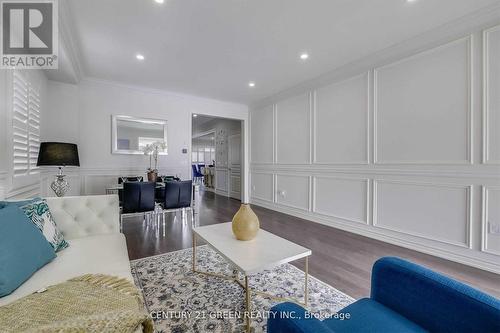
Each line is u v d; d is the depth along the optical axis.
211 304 1.67
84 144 3.94
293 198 4.46
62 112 3.68
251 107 5.67
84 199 1.91
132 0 2.02
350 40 2.70
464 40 2.30
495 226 2.15
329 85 3.72
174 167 4.76
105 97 4.10
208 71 3.61
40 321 0.79
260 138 5.38
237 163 6.49
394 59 2.87
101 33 2.53
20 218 1.28
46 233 1.46
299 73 3.69
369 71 3.15
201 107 5.11
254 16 2.26
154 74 3.74
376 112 3.07
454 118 2.38
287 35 2.59
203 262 2.34
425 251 2.61
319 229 3.54
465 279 2.03
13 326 0.76
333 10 2.17
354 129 3.36
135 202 3.10
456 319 0.83
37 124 2.90
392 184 2.92
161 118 4.62
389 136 2.94
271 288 1.89
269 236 1.86
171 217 4.23
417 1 2.04
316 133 3.96
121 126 4.24
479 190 2.24
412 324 0.91
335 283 1.97
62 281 1.15
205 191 8.20
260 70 3.57
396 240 2.88
